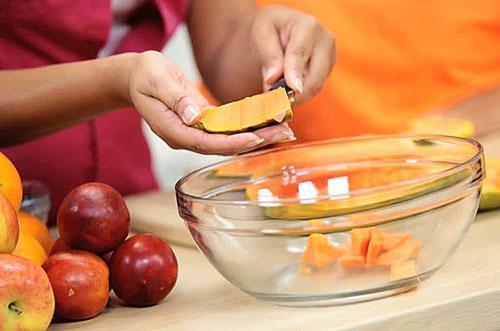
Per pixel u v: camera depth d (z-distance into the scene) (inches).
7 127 57.5
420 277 47.5
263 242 47.0
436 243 47.5
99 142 72.6
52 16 68.9
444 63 102.1
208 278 52.5
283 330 45.4
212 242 47.5
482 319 46.6
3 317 43.8
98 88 54.5
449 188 47.1
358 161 53.9
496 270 48.6
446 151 52.3
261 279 47.3
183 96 48.8
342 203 46.4
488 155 67.9
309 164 54.0
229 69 65.9
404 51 102.3
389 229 46.9
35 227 52.6
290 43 56.0
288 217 46.6
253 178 53.2
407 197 46.7
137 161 75.2
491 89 91.5
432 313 45.9
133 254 49.0
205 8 68.5
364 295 46.9
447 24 101.8
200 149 48.6
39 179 70.9
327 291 46.8
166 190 70.6
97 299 48.4
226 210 46.9
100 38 70.4
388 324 45.4
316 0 103.2
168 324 47.5
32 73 57.0
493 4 101.3
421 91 103.2
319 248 46.5
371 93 103.2
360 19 102.7
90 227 49.2
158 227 60.7
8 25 68.7
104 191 49.9
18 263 44.3
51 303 45.1
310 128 103.1
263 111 47.9
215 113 48.6
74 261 48.5
